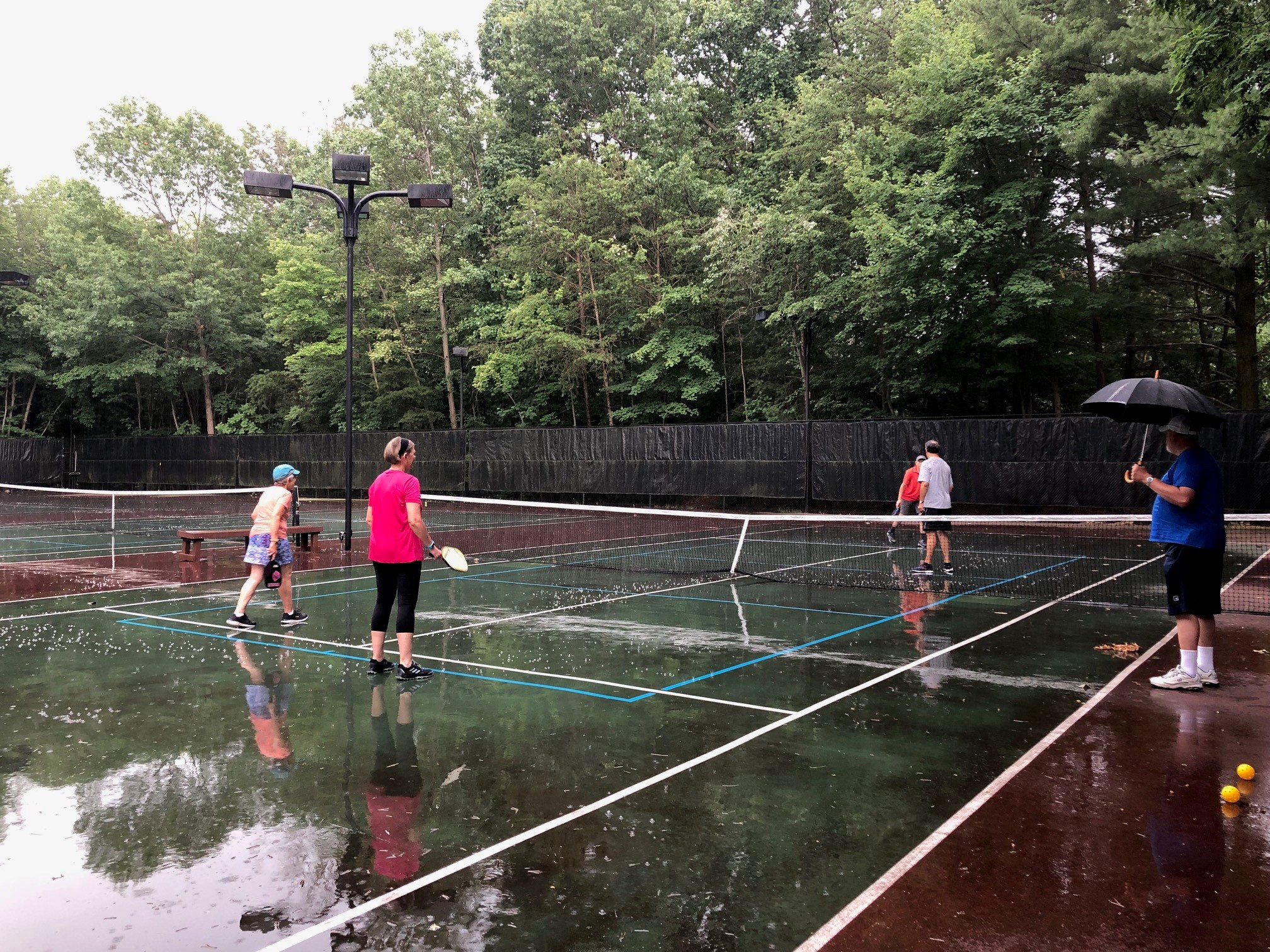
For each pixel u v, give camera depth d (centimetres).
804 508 2377
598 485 2734
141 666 671
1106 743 480
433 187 1417
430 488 3105
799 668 655
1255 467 1780
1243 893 315
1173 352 2748
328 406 4016
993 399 2711
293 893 316
